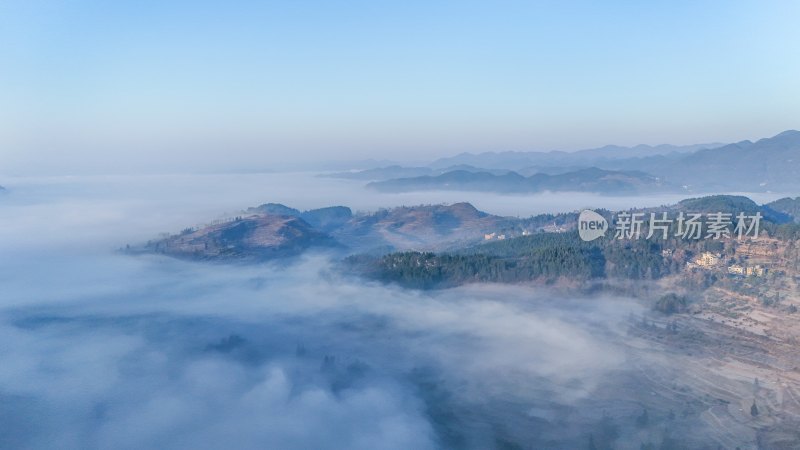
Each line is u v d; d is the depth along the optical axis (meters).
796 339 158.75
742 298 187.62
